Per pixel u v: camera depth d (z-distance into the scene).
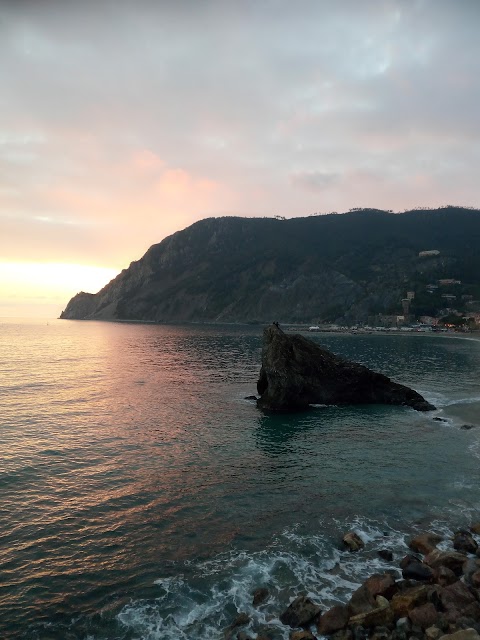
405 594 15.27
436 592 15.34
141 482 26.38
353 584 16.95
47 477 26.67
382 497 24.80
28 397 50.50
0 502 23.14
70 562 18.03
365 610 14.84
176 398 52.72
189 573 17.41
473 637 12.77
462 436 37.56
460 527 21.44
